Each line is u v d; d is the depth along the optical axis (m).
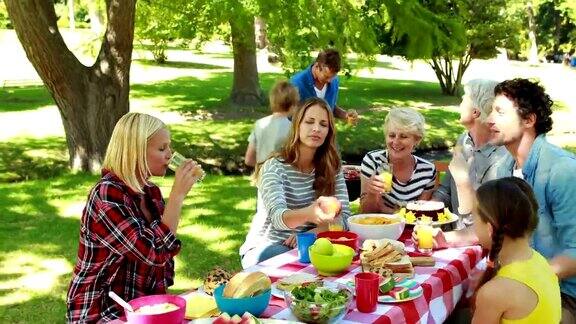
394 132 3.74
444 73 19.81
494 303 2.22
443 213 3.49
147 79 20.69
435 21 10.05
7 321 4.13
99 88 8.73
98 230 2.37
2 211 6.81
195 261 5.31
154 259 2.38
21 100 15.23
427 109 16.36
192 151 10.19
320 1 9.23
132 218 2.39
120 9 8.40
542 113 2.81
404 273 2.63
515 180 2.31
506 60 37.50
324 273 2.70
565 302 2.70
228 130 11.95
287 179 3.40
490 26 18.30
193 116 13.73
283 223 3.10
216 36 15.88
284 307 2.30
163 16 12.65
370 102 17.31
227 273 2.54
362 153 11.28
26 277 4.93
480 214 2.31
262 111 14.55
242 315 2.16
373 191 3.61
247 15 9.27
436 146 12.28
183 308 2.12
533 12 39.91
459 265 2.86
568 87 22.91
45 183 8.16
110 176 2.45
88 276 2.41
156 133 2.46
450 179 3.87
